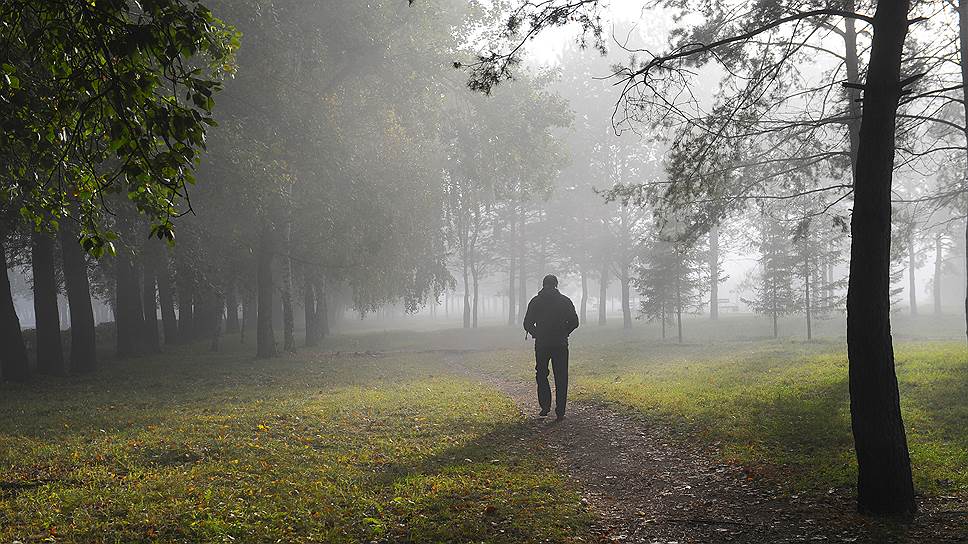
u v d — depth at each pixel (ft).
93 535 18.08
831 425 31.91
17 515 19.75
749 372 56.59
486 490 23.15
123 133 17.26
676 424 35.47
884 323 20.26
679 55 26.55
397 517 20.04
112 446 30.60
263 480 24.21
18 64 20.94
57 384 64.03
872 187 20.47
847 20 51.19
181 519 19.30
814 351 75.97
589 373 67.97
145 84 17.06
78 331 75.97
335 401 46.50
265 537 18.07
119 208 60.95
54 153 22.35
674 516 21.13
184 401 48.85
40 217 23.59
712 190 50.72
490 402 45.60
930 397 37.60
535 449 30.91
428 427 35.91
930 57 49.34
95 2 16.35
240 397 50.65
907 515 19.70
